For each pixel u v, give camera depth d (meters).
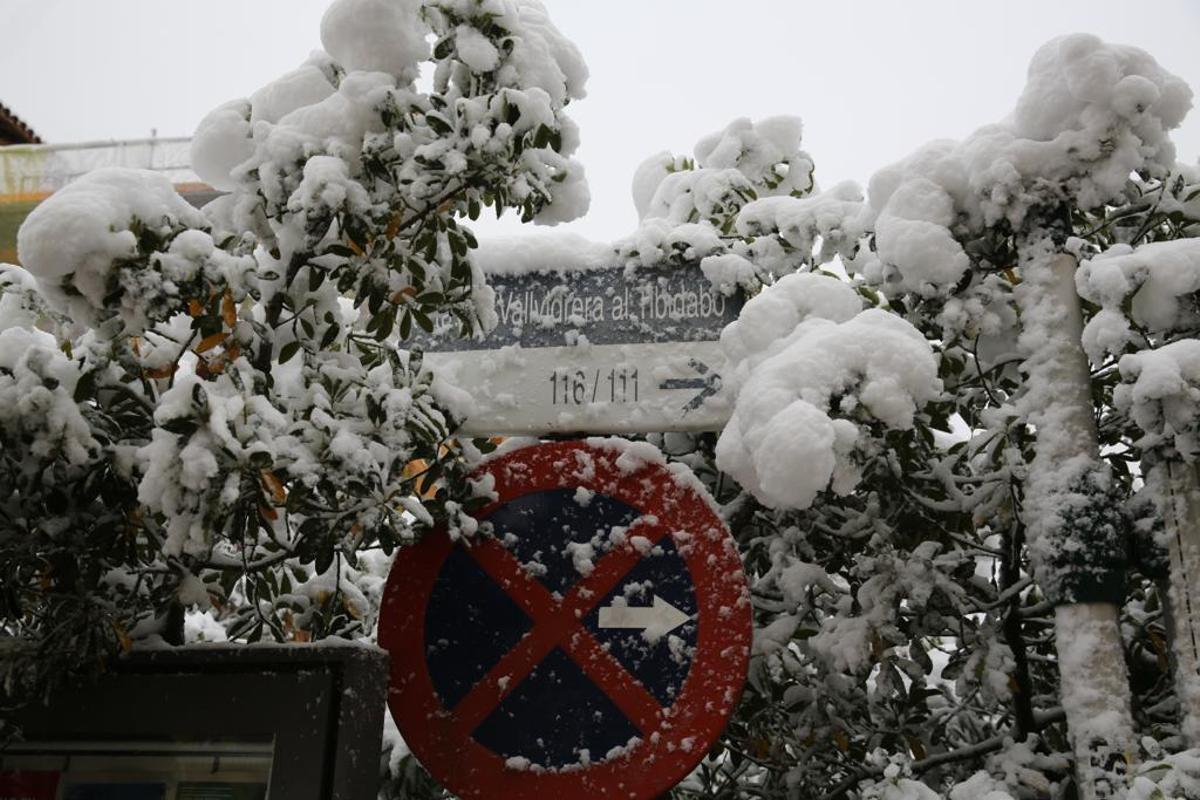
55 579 2.79
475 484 2.97
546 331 3.21
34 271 2.54
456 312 3.06
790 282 3.02
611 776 2.69
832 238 3.54
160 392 3.00
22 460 2.66
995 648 3.43
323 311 3.06
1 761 2.66
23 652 2.63
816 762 3.63
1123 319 2.60
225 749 2.62
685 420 3.05
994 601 3.56
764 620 3.68
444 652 2.86
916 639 3.54
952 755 3.53
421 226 2.96
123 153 9.27
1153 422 2.54
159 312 2.59
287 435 2.70
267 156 2.88
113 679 2.66
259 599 3.75
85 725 2.63
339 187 2.71
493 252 3.29
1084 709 2.46
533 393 3.15
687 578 2.83
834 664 3.37
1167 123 2.89
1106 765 2.41
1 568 2.68
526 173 2.95
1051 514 2.58
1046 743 3.49
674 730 2.70
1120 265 2.65
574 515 2.94
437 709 2.81
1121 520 2.55
